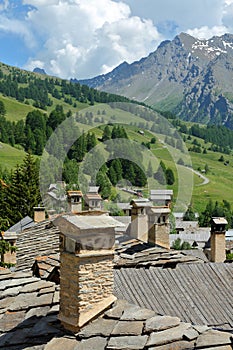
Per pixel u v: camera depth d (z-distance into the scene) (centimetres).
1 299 901
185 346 658
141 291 1154
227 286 1251
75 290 746
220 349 647
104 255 767
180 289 1201
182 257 1416
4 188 5331
